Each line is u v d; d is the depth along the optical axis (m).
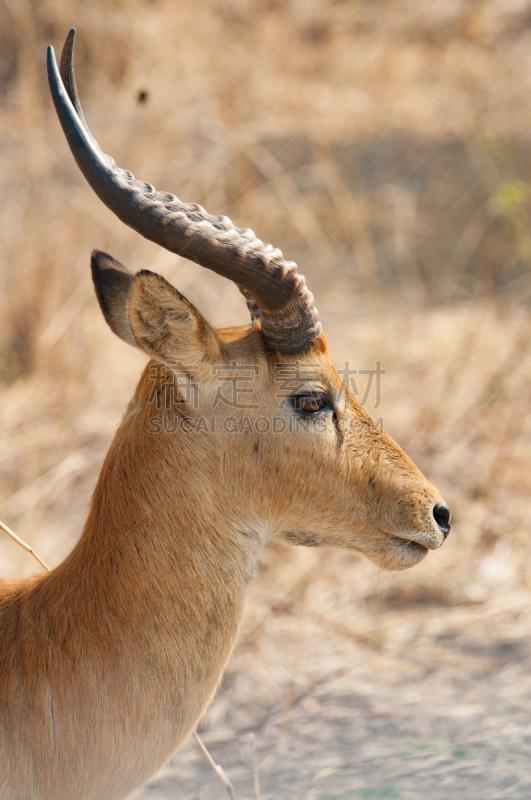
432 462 17.72
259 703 12.39
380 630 13.95
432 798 10.00
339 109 29.62
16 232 20.34
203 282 21.08
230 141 23.72
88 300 20.12
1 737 7.57
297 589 14.76
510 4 35.38
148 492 7.90
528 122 28.50
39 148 21.33
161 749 7.73
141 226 7.61
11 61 24.67
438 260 26.45
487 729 11.55
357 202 26.91
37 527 15.87
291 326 8.12
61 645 7.64
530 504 16.75
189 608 7.85
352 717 11.96
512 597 14.66
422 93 30.44
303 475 8.35
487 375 20.23
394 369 20.64
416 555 8.93
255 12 31.03
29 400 18.72
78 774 7.55
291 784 10.50
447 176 27.89
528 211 25.41
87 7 24.39
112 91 23.05
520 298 24.31
